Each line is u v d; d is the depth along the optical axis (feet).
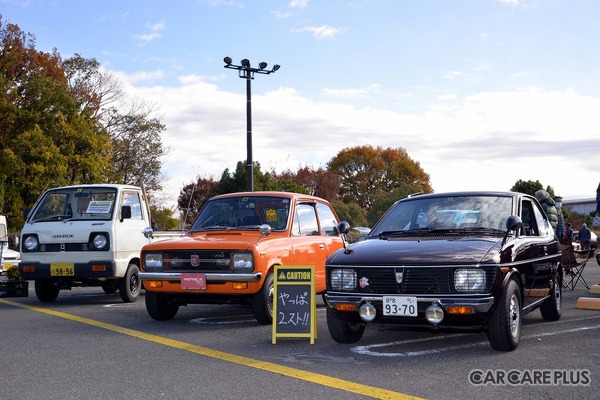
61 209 41.70
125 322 31.24
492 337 21.99
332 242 35.50
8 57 124.06
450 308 21.25
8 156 109.60
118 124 147.95
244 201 34.01
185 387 18.24
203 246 29.71
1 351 23.95
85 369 20.74
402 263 22.06
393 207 28.09
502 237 24.16
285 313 25.20
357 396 16.90
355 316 22.66
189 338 26.37
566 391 17.22
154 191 148.25
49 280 40.93
